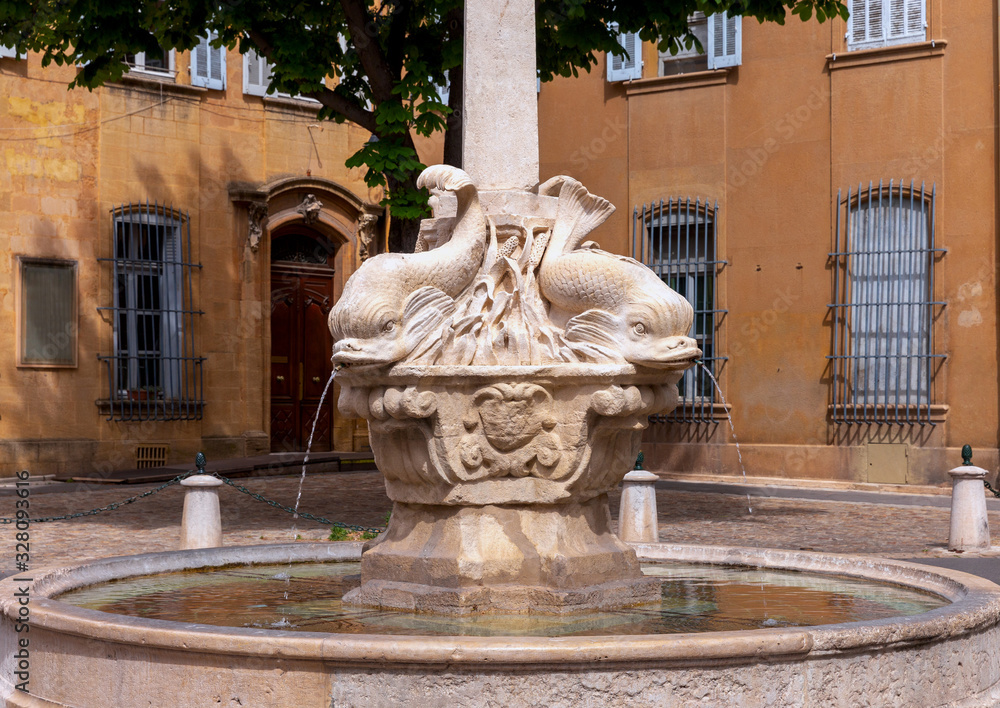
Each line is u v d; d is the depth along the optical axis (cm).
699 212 2255
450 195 646
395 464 615
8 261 2084
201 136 2323
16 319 2086
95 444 2164
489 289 621
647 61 2300
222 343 2347
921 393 2059
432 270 608
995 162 1992
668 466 2252
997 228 1992
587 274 608
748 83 2203
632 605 614
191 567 775
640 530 1165
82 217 2169
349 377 611
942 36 2034
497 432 594
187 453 2280
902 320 2072
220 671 450
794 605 620
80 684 489
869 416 2083
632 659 429
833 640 453
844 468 2094
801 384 2147
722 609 605
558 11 1316
